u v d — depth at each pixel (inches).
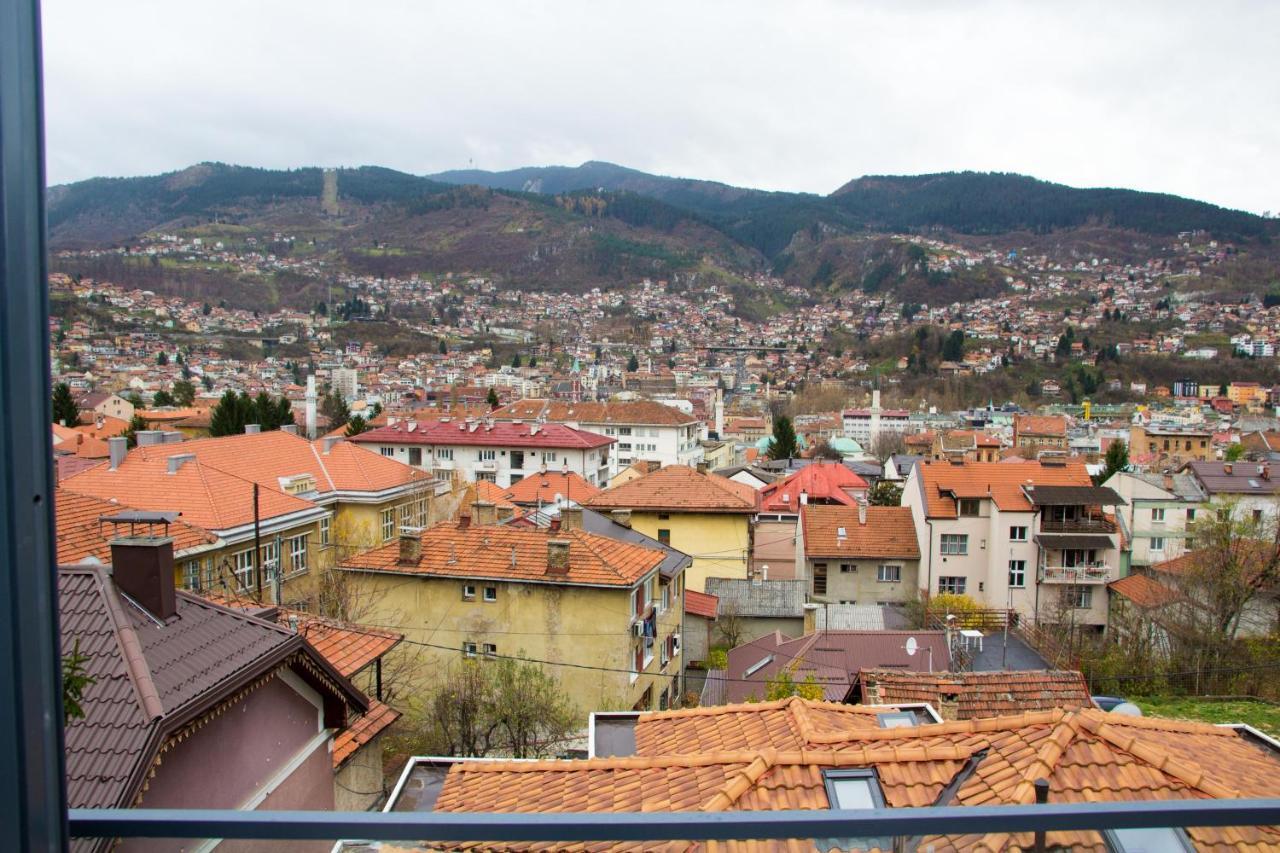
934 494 1802.4
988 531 1774.1
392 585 1055.6
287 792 490.3
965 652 1026.7
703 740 479.8
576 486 2149.4
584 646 1008.9
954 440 3853.3
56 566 84.6
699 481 1803.6
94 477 1230.3
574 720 943.7
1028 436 4591.5
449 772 461.1
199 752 414.6
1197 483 2204.7
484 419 2979.8
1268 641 1355.8
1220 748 431.2
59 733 84.6
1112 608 1732.3
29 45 82.4
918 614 1536.7
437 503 1838.1
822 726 458.3
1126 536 1852.9
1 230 78.5
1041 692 690.2
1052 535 1750.7
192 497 1182.3
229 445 1486.2
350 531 1521.9
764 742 452.4
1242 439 4101.9
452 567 1043.9
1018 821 105.7
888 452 4731.8
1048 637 1296.8
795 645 1091.9
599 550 1067.3
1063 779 357.7
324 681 510.9
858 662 1013.8
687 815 101.6
